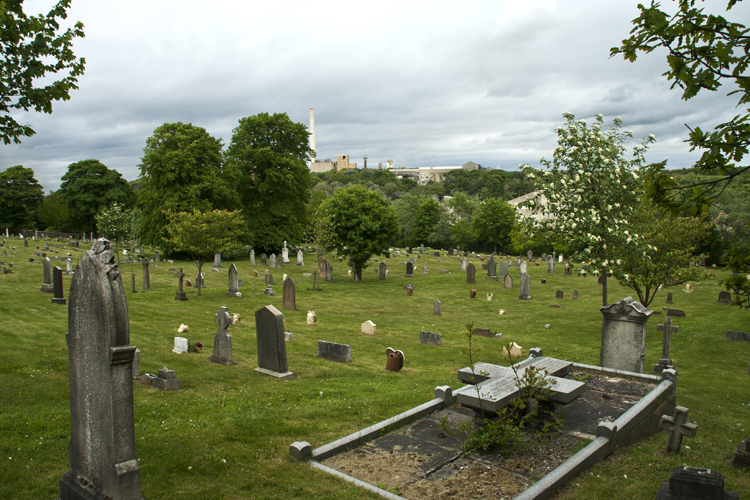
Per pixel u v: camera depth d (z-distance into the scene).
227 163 59.44
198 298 28.66
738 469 8.15
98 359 5.48
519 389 8.45
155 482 6.42
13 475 6.46
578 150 19.48
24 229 80.00
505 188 145.88
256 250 63.19
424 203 85.25
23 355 12.78
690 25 5.21
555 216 20.70
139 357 11.94
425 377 14.27
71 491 5.80
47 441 7.61
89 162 72.81
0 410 8.82
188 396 10.50
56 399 9.66
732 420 11.52
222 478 6.70
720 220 49.69
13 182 79.06
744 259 5.96
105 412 5.43
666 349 16.64
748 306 6.18
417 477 7.02
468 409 9.77
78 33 10.89
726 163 5.52
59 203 81.81
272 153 59.66
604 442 8.03
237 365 13.95
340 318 25.45
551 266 49.16
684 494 6.30
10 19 9.60
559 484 6.78
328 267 41.50
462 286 40.56
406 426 8.90
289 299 27.36
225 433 8.34
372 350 18.11
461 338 21.58
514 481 6.92
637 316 13.35
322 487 6.51
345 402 10.62
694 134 5.55
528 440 8.29
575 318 27.67
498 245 80.94
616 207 19.16
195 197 52.28
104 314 5.33
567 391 8.62
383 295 35.50
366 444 8.13
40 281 30.64
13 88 10.41
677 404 12.75
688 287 37.06
